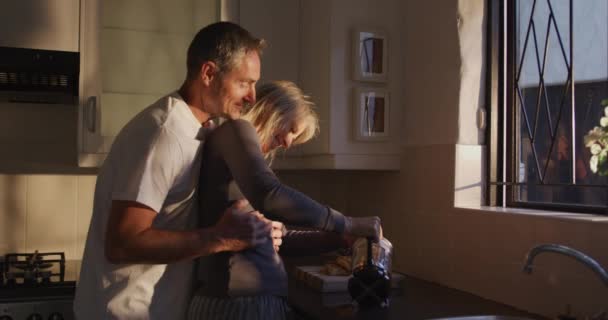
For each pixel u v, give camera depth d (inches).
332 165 90.9
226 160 50.3
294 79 100.0
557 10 76.1
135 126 50.2
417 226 91.4
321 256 108.4
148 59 93.8
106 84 91.6
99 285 52.0
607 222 60.4
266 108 59.1
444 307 71.2
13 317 78.3
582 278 63.1
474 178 84.2
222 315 50.8
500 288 74.3
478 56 84.1
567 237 64.9
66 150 104.0
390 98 94.6
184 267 52.9
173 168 49.1
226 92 51.4
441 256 85.8
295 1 100.0
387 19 94.5
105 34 91.5
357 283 71.0
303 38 99.4
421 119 90.8
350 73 91.5
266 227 50.6
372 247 74.2
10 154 101.4
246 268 51.7
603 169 60.1
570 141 73.4
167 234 47.7
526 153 80.5
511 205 82.0
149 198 47.8
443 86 86.0
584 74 71.7
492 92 84.2
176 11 95.2
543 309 68.0
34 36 88.0
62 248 103.9
